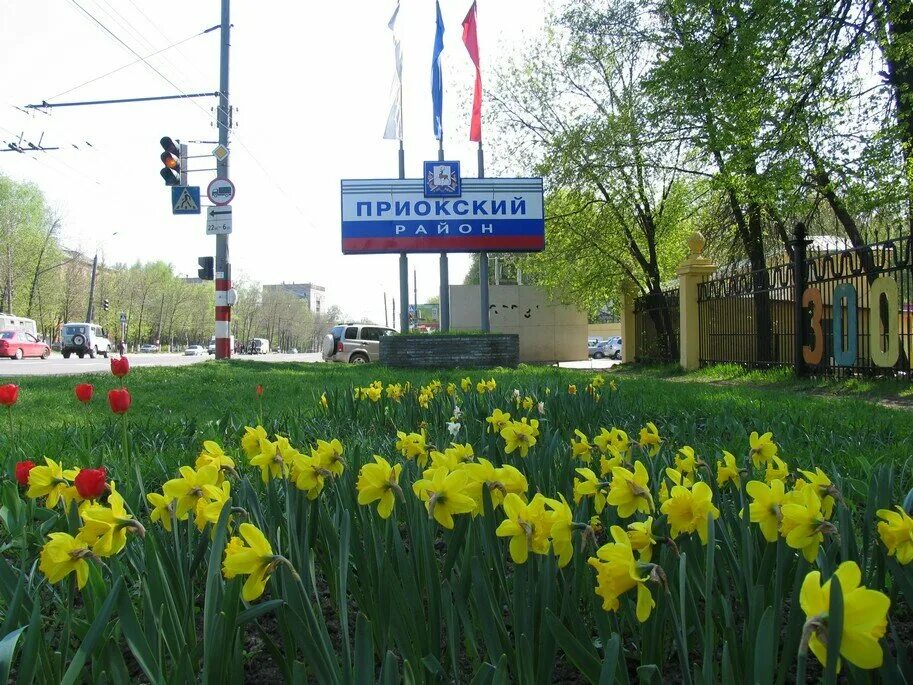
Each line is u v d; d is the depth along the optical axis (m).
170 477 3.37
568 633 1.13
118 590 1.16
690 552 1.45
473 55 21.16
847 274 10.49
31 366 25.11
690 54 12.77
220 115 17.52
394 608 1.34
